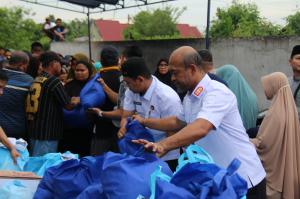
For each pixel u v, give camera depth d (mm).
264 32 16469
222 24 18891
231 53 10102
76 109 5129
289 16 16156
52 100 4891
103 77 5156
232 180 2266
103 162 2414
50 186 2705
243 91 5383
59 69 5051
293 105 4492
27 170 3459
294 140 4445
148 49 12133
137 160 2377
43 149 4883
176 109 3527
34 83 4934
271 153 4457
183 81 2910
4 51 10312
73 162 2730
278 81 4508
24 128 4984
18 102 4902
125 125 3498
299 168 4434
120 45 13336
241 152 3029
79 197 2414
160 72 6336
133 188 2246
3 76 3920
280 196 4414
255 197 3131
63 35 17906
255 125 5449
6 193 2900
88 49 15477
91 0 13469
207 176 2271
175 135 2695
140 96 3619
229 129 2990
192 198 2168
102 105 5070
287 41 9172
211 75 4449
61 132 5027
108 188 2291
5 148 3664
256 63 9672
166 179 2305
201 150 2580
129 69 3504
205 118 2764
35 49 7777
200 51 4531
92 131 5258
